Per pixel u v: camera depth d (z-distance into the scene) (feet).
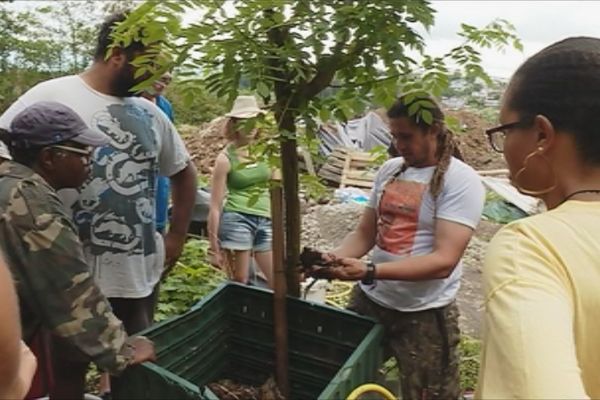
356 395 5.53
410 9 6.03
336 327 7.40
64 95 8.32
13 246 6.25
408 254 7.73
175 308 13.12
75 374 7.68
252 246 15.39
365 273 7.30
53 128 6.91
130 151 8.64
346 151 34.63
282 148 7.07
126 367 6.37
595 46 3.27
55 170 7.00
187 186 9.97
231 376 8.25
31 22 30.60
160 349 6.84
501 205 28.40
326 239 26.40
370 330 7.07
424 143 7.59
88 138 7.09
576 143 3.19
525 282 2.76
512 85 3.41
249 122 6.77
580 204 3.18
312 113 6.72
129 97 8.78
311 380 7.68
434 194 7.52
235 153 14.71
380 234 8.09
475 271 21.30
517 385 2.41
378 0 6.06
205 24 6.00
